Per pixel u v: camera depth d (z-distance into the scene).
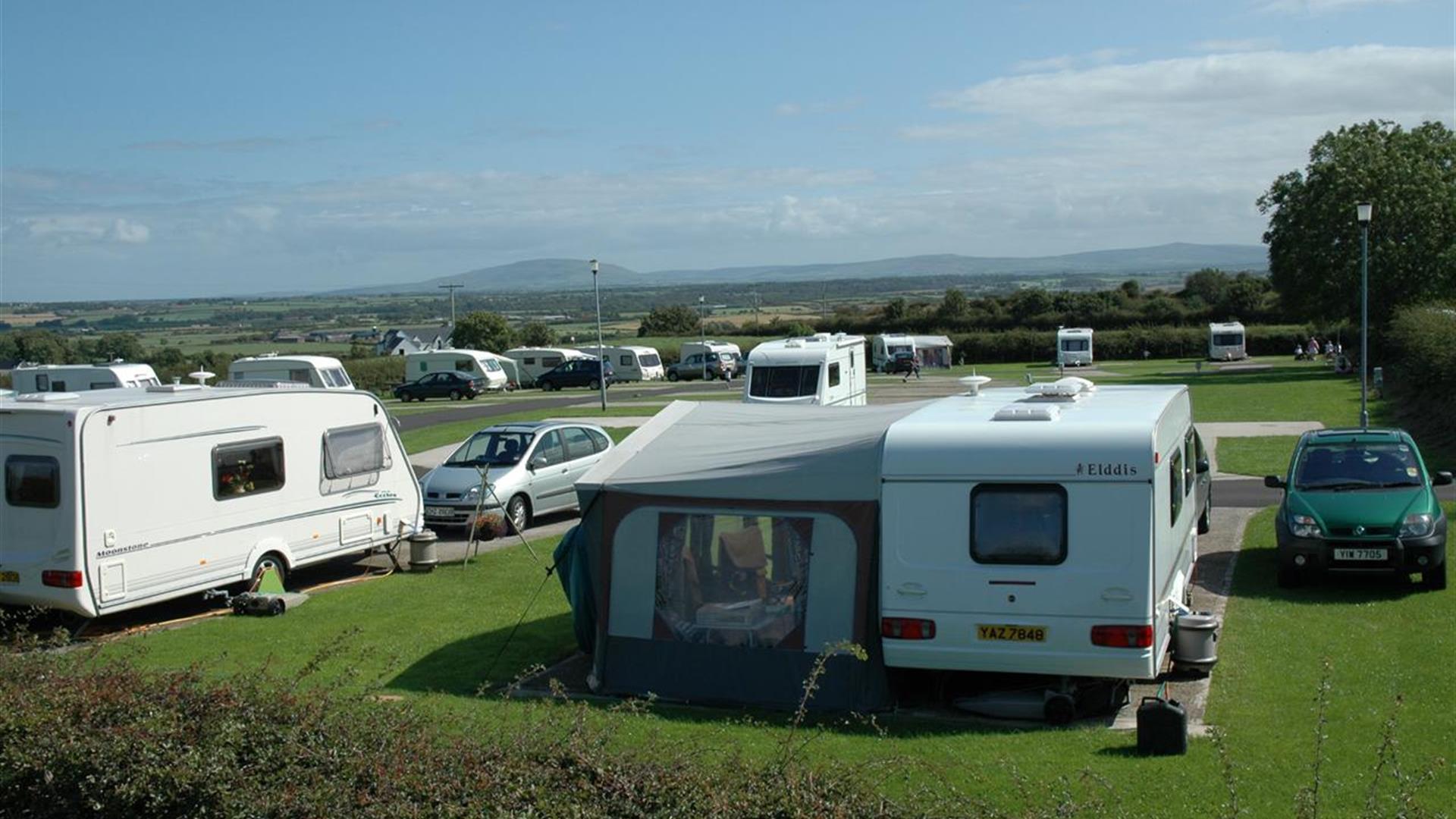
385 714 6.23
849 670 9.90
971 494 9.58
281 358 43.75
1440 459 23.80
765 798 5.09
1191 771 7.68
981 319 104.38
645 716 8.62
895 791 7.34
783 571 10.16
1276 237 56.47
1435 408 29.95
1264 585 13.52
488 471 17.97
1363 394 25.19
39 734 6.07
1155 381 53.62
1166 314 98.94
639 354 69.62
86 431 12.54
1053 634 9.36
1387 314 52.06
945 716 9.73
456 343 99.25
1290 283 55.44
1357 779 7.35
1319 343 72.50
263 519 14.46
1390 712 8.72
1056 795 7.00
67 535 12.48
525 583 15.14
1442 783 7.21
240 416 14.22
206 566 13.76
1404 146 53.81
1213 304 99.88
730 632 10.27
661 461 10.96
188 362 79.94
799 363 28.83
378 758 5.62
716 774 5.38
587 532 10.77
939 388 53.38
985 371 68.94
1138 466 9.22
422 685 10.66
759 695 10.10
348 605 14.13
